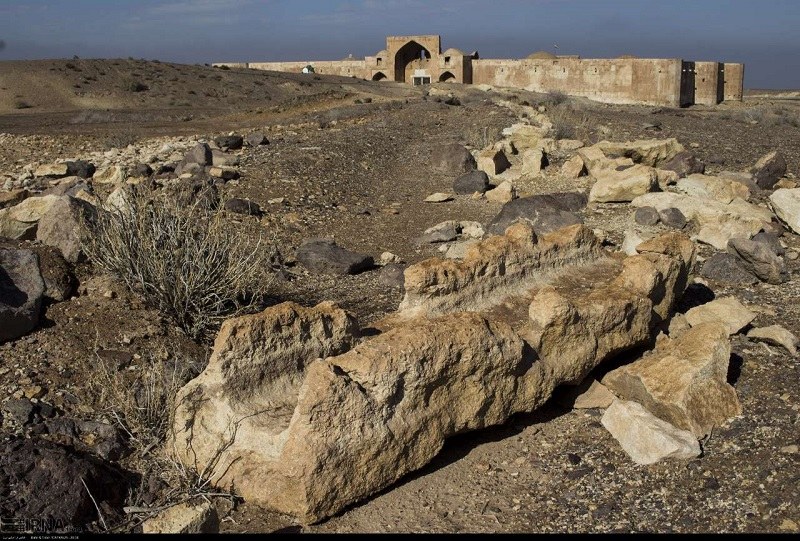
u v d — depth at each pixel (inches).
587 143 803.4
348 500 178.7
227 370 192.4
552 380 222.1
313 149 746.2
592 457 210.1
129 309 270.7
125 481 189.5
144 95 2069.4
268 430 184.2
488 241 258.8
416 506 185.3
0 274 256.1
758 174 597.6
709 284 368.2
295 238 457.7
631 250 387.5
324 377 173.5
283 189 579.2
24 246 290.8
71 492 173.2
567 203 527.2
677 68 2241.6
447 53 2581.2
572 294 261.9
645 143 650.2
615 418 217.9
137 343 251.9
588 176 644.1
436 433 193.8
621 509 187.0
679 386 223.9
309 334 209.5
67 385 225.9
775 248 419.5
